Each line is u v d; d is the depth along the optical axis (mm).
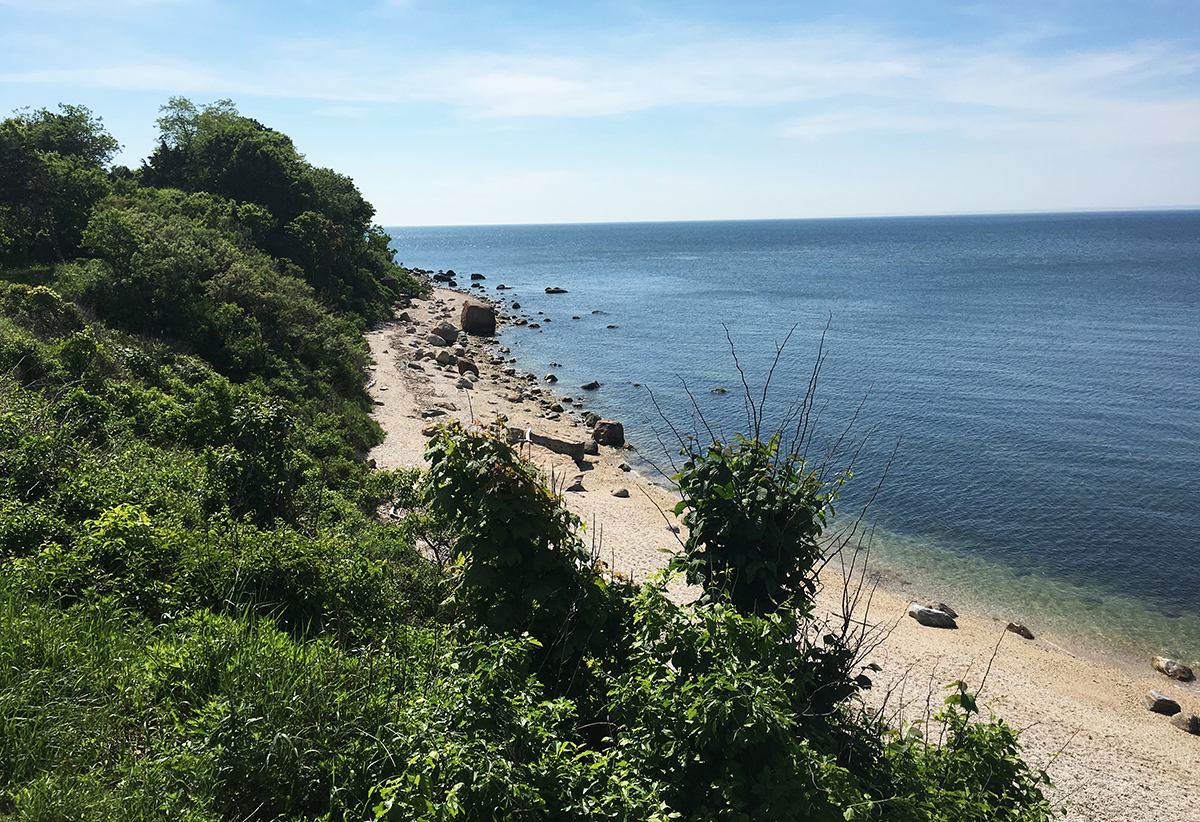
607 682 7250
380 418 38719
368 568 11664
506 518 7516
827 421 45406
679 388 54688
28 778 5926
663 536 27797
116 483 13969
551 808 5422
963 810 6586
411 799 5168
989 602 25188
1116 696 20016
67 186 49656
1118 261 162625
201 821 5746
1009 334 75250
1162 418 45531
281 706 6992
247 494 15039
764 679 5887
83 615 8516
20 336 23969
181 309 35688
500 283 138250
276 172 67500
